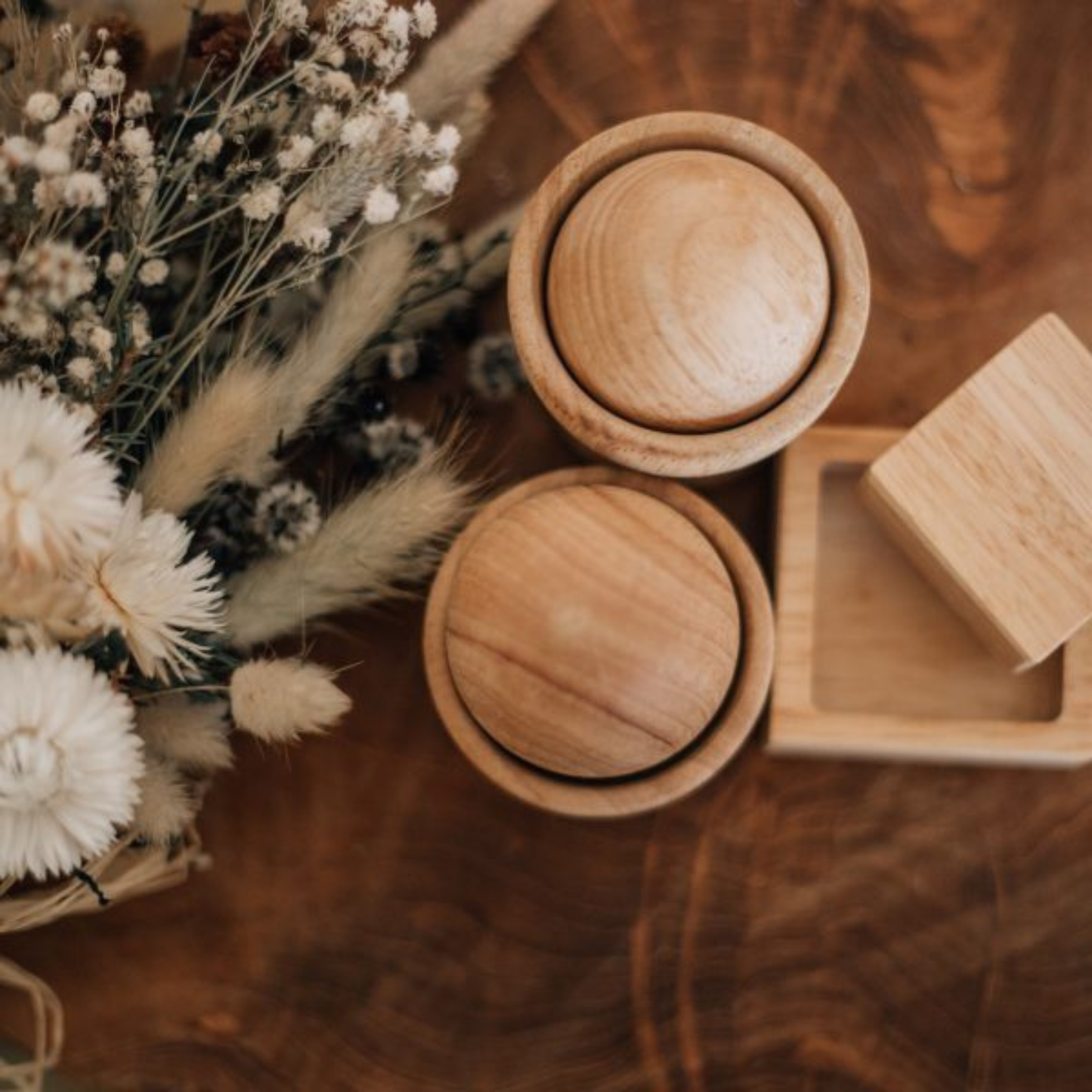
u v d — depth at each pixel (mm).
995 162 771
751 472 754
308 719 618
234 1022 752
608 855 750
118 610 561
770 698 711
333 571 688
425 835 753
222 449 639
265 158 710
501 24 720
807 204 620
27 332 575
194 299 747
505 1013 747
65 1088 747
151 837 664
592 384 593
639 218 571
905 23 775
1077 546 658
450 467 756
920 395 766
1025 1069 738
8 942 754
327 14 666
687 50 778
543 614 586
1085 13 772
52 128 568
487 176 775
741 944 746
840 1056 741
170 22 771
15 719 544
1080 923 743
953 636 732
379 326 699
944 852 747
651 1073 744
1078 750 699
